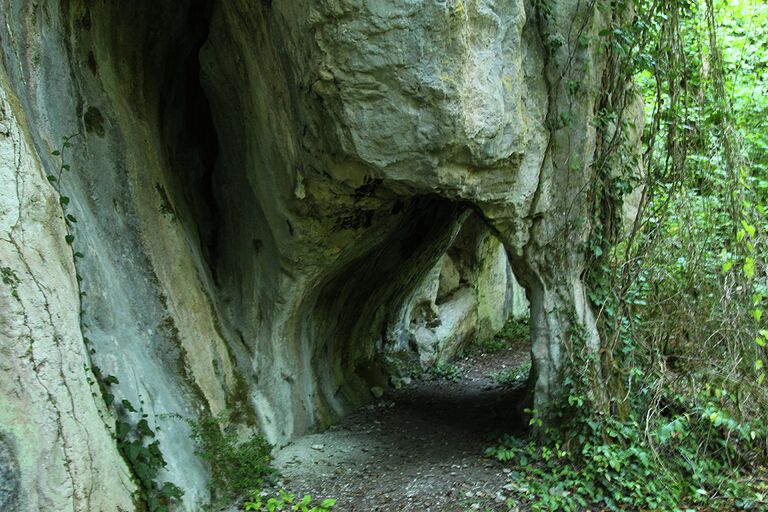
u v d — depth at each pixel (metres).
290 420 6.53
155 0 5.49
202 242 6.50
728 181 5.73
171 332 5.24
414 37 4.10
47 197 3.55
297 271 6.20
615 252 6.07
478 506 4.93
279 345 6.48
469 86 4.34
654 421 5.47
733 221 5.59
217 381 5.64
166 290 5.30
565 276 5.89
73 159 4.64
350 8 4.02
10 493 3.04
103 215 4.86
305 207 5.60
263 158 5.63
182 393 5.16
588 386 5.60
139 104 5.58
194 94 6.54
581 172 5.71
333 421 7.37
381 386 9.14
